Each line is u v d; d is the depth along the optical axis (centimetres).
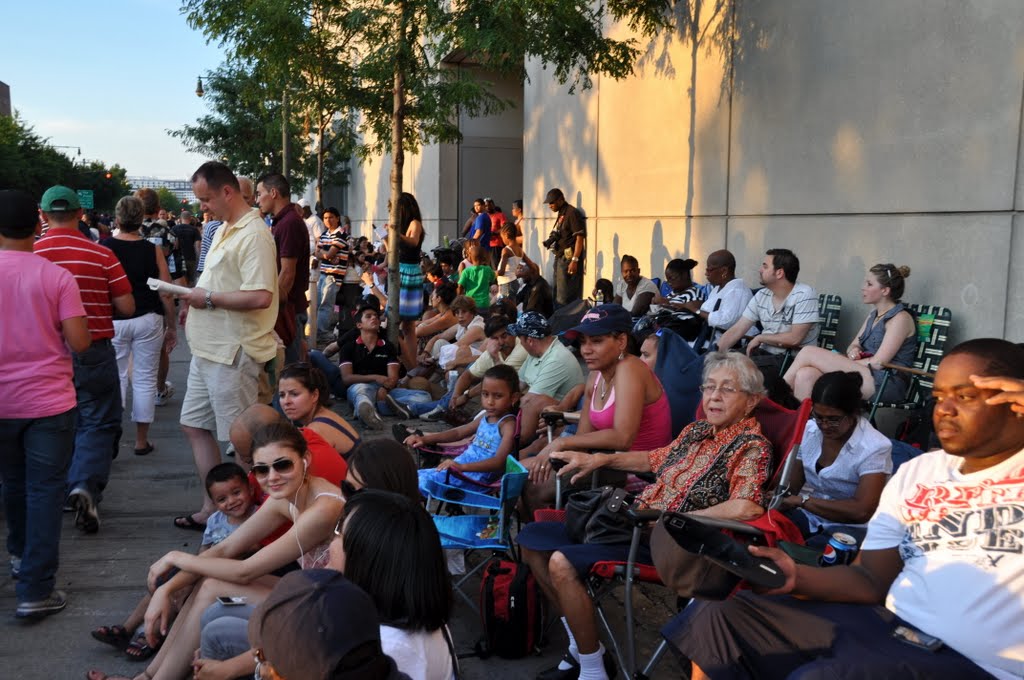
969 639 230
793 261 662
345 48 949
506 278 1405
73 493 512
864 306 709
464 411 786
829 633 246
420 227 966
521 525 471
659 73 1053
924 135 645
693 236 982
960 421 231
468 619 417
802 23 779
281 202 661
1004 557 229
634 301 926
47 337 398
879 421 635
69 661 377
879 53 688
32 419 398
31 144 7088
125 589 448
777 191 823
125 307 523
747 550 258
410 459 318
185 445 711
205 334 505
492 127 2209
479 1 819
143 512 560
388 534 225
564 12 841
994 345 233
